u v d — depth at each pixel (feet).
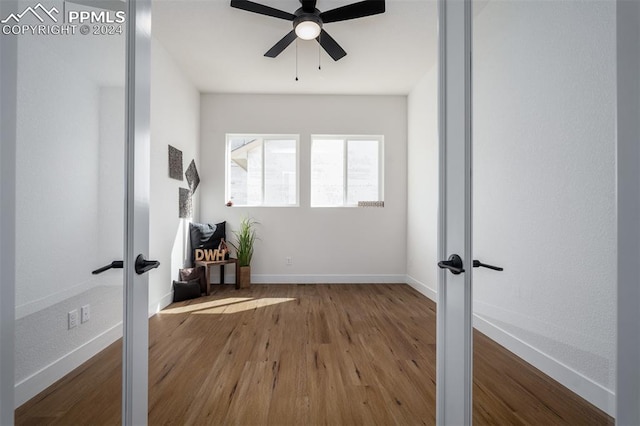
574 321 2.85
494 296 3.28
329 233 14.30
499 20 3.29
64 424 3.19
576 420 2.85
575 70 2.87
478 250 3.34
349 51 10.46
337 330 8.32
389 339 7.71
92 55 3.28
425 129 12.28
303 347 7.20
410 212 13.91
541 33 3.14
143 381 3.43
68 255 3.26
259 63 11.27
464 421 3.37
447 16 3.67
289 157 14.56
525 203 3.25
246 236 13.46
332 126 14.28
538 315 3.11
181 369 6.15
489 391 3.30
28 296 2.96
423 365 6.34
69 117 3.20
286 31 9.32
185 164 12.17
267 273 14.16
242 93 14.07
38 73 3.00
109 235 3.21
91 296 3.22
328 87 13.44
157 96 9.83
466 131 3.35
